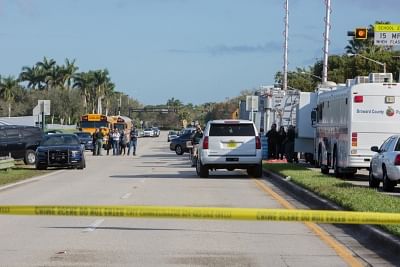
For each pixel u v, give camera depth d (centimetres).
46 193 6050
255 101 12488
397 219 2631
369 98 7475
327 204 4747
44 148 9600
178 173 8931
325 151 8688
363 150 7475
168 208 2695
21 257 3059
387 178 6100
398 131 7475
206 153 7856
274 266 2889
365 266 2902
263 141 11650
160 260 3006
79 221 4228
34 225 4053
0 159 9012
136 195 5841
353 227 3919
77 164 9675
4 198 5603
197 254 3153
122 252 3192
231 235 3716
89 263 2930
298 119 10688
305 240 3566
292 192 6175
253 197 5703
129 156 14762
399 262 2983
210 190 6328
